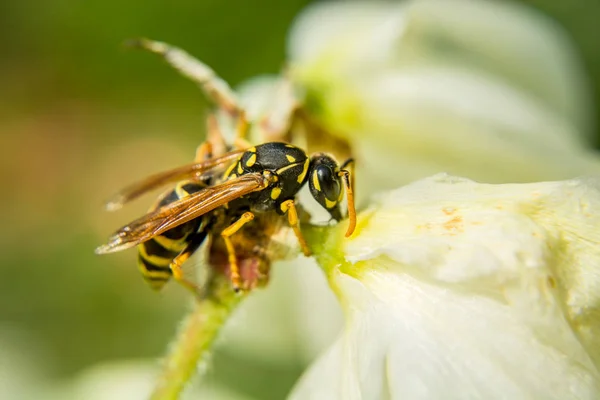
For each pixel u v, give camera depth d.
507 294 0.11
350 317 0.12
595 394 0.11
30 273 0.26
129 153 0.29
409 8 0.15
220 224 0.12
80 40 0.29
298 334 0.16
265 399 0.16
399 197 0.12
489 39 0.16
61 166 0.30
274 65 0.25
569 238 0.11
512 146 0.15
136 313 0.24
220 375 0.16
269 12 0.25
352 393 0.11
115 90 0.29
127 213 0.28
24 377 0.18
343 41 0.15
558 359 0.11
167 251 0.12
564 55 0.16
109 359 0.23
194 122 0.29
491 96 0.15
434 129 0.15
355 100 0.15
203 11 0.25
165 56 0.13
